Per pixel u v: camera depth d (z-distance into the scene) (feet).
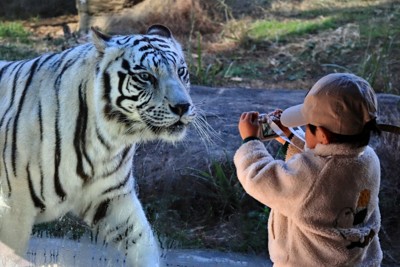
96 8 34.47
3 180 12.13
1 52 29.37
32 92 12.18
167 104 11.49
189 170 17.98
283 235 8.85
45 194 12.07
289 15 34.73
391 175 17.33
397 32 29.94
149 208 17.17
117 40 11.93
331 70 26.99
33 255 13.79
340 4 36.22
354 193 8.38
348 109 8.09
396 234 16.39
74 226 14.98
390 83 23.68
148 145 18.83
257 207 17.33
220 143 18.72
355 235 8.41
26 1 39.96
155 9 33.68
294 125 9.00
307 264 8.56
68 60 12.25
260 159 8.86
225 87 24.82
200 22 32.94
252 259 15.52
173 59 11.87
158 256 13.25
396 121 19.13
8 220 12.12
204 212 17.39
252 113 9.33
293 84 26.02
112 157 12.12
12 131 12.02
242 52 29.89
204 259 15.26
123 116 11.81
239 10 35.37
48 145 11.85
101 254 13.56
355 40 29.60
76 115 11.84
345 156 8.34
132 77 11.57
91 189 12.34
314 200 8.36
